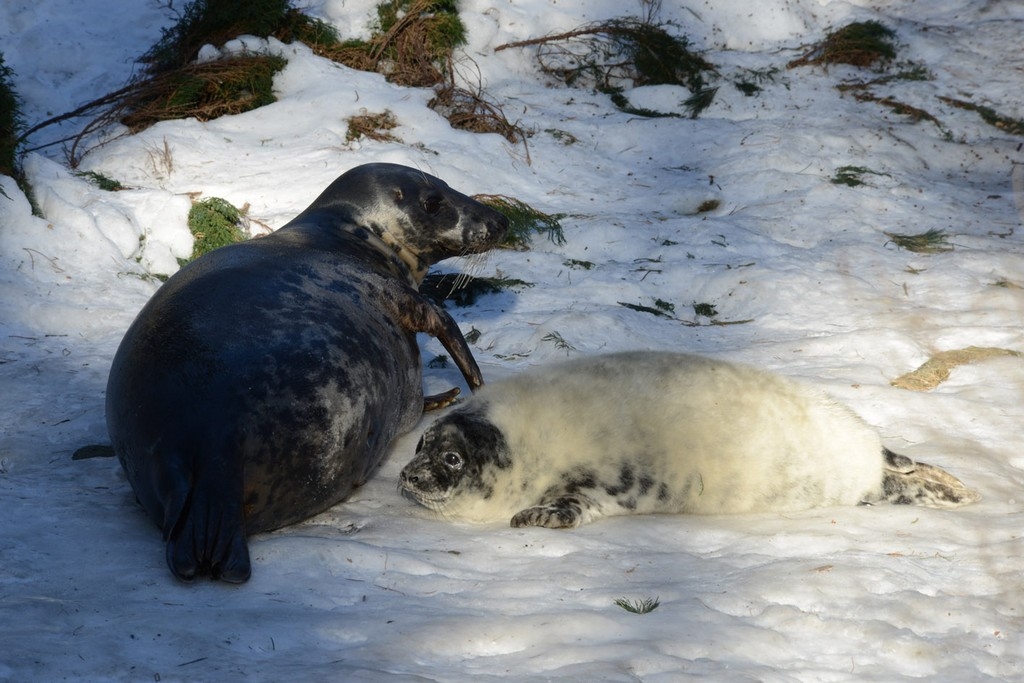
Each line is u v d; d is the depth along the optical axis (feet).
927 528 65.98
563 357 106.52
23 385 92.94
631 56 207.31
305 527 65.87
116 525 63.52
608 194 165.27
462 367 84.53
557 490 67.62
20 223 120.26
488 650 48.85
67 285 115.14
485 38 201.05
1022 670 48.39
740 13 228.84
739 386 70.08
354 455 67.51
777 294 125.08
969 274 131.34
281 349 64.34
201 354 62.59
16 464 76.33
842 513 68.69
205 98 170.40
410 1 197.47
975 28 230.89
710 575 58.18
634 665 45.96
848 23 228.84
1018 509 70.03
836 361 105.91
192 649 46.52
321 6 195.93
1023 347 107.76
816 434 69.05
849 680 46.47
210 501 57.82
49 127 163.84
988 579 58.39
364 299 74.90
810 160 176.35
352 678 43.55
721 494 68.03
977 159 187.11
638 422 67.21
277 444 62.28
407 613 52.26
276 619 50.60
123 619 50.08
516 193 159.53
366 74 182.50
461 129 176.04
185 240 129.29
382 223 87.92
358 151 157.89
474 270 129.90
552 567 59.06
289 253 75.25
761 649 48.98
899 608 53.62
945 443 82.79
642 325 116.98
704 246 141.38
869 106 202.69
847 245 142.51
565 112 192.03
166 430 60.64
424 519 67.31
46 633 48.08
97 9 196.34
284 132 164.76
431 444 66.03
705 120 194.08
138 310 112.27
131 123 163.53
